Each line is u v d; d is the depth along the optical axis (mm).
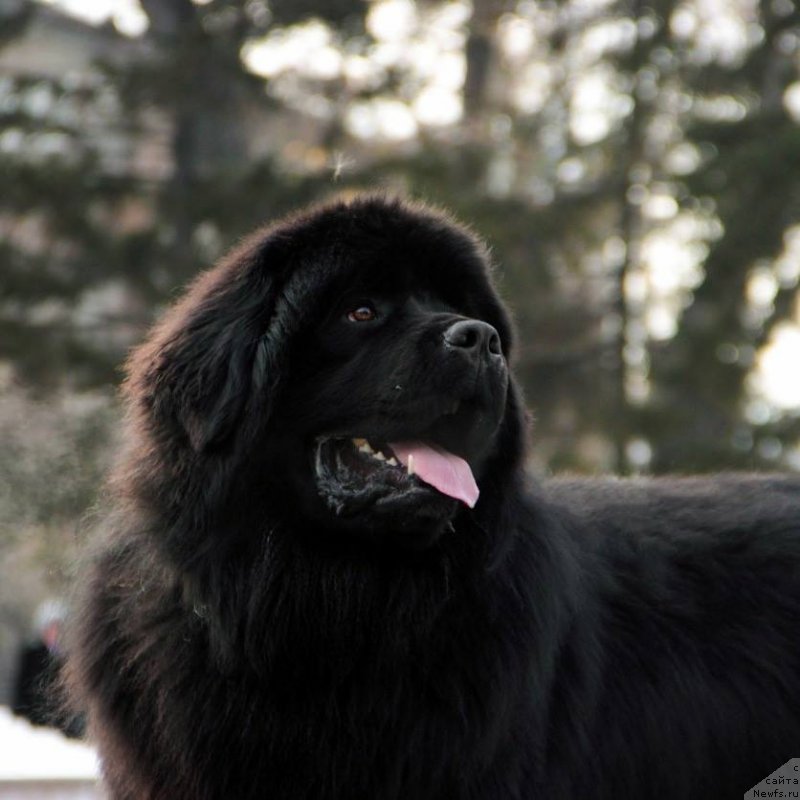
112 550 6227
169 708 5875
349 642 5918
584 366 24281
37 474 17344
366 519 5863
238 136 25906
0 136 24359
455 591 5996
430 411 5914
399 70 24812
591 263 25453
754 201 22562
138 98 24094
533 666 6031
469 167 24297
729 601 6816
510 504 6141
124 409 6441
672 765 6531
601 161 25250
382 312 6219
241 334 5883
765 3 24453
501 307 6660
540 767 6059
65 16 29969
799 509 7172
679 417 22906
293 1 24125
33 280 22625
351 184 22609
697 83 24750
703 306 23578
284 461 5945
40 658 10203
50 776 8898
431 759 5840
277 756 5836
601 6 25234
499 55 28000
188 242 23469
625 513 7078
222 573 5855
